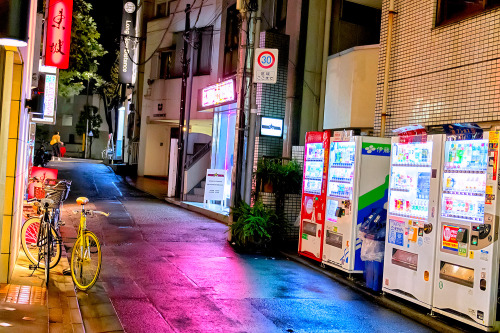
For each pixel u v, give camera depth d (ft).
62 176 83.51
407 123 31.65
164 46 89.35
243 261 33.22
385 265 25.85
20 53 21.35
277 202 40.45
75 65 79.77
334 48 48.55
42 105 33.12
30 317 18.44
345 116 43.88
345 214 29.84
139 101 103.71
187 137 66.85
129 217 48.57
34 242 27.78
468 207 21.11
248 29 39.24
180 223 47.11
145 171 98.07
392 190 25.82
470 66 26.84
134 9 101.65
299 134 47.11
